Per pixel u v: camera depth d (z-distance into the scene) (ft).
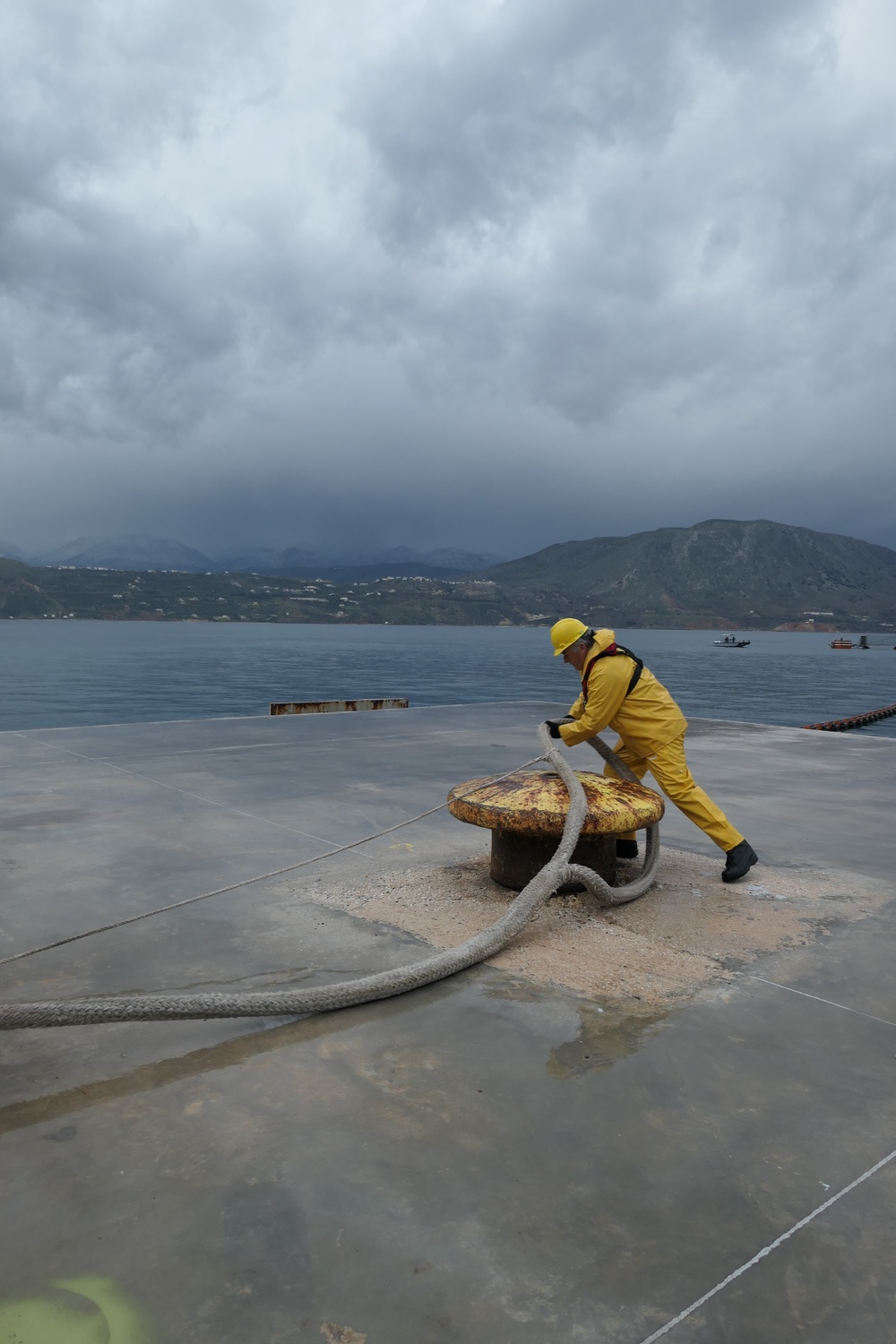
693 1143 6.60
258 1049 8.09
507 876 12.94
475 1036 8.41
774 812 19.16
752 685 246.88
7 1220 5.59
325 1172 6.15
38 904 11.94
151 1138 6.57
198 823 16.80
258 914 11.74
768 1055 8.06
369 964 10.07
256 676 255.50
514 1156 6.39
